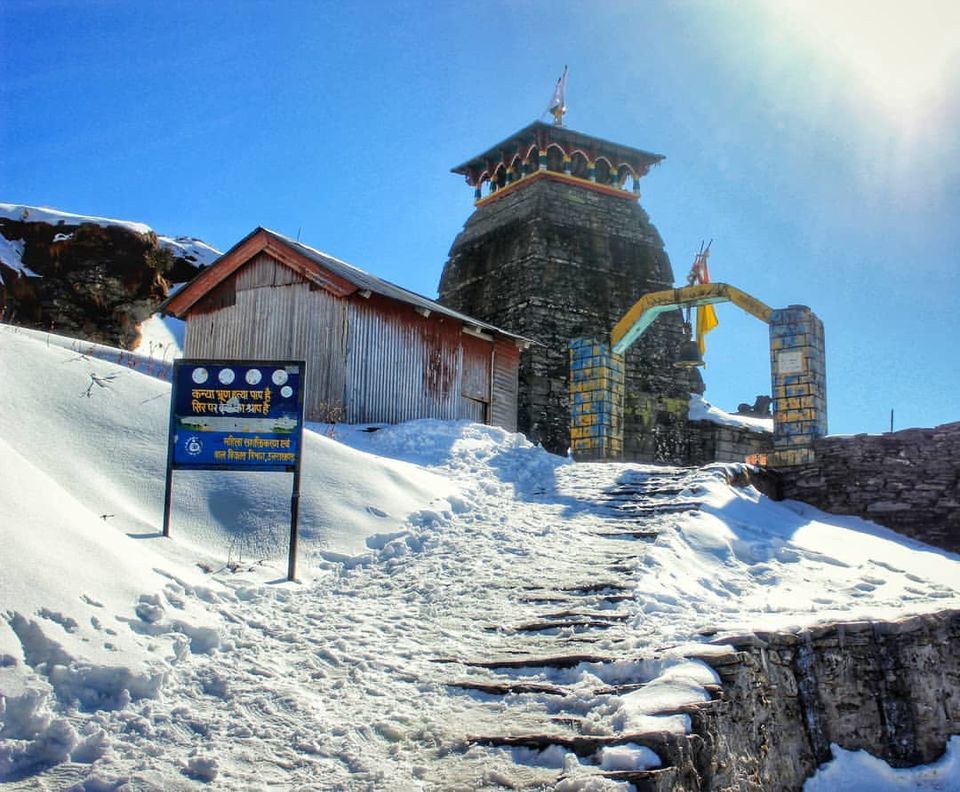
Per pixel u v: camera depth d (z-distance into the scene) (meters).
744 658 6.87
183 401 9.42
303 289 20.84
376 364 20.44
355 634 7.55
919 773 8.10
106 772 4.82
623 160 34.25
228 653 6.70
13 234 27.97
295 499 9.22
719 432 32.31
